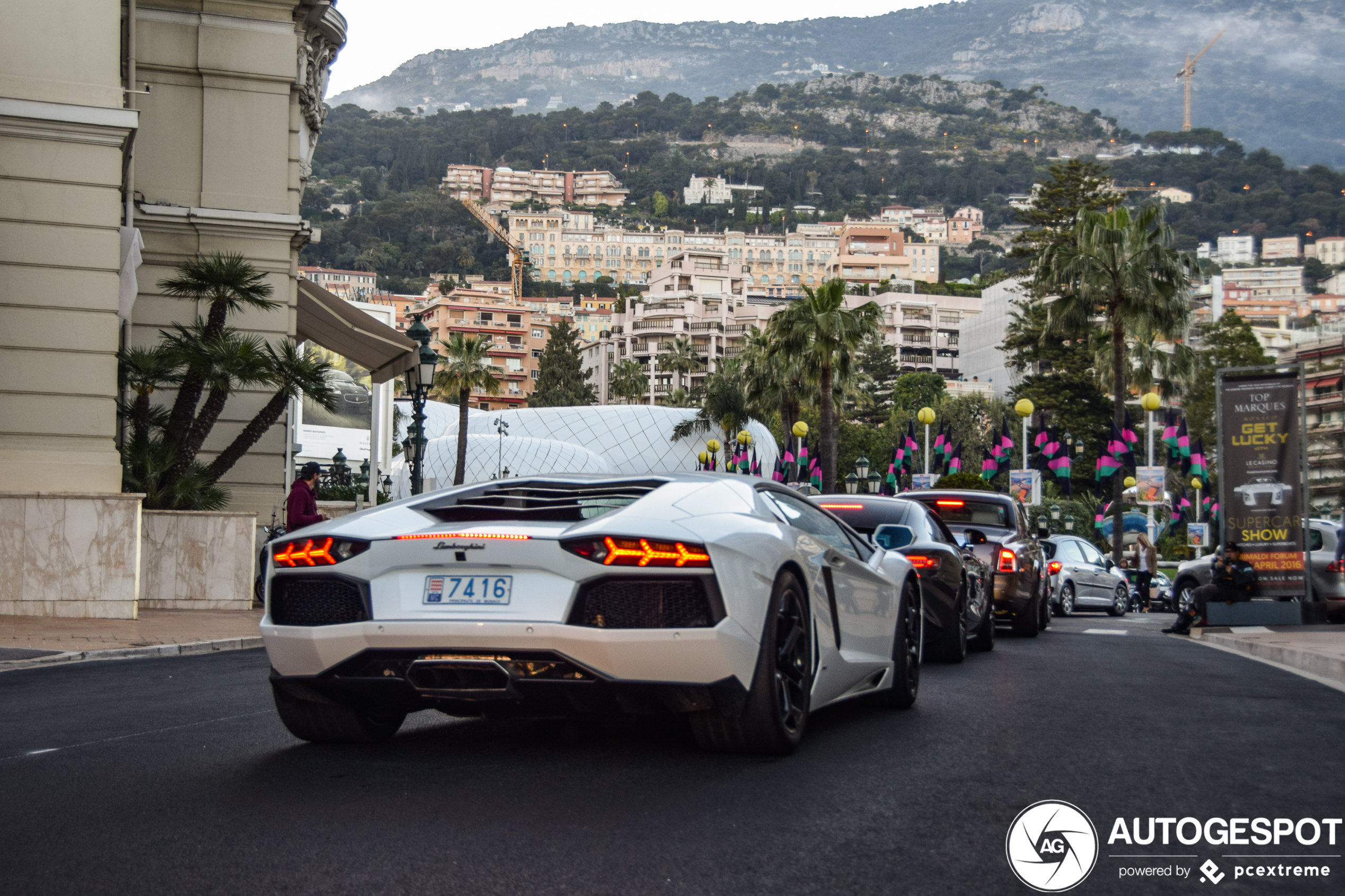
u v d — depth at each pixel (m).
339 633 4.58
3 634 11.20
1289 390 14.44
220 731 5.77
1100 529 43.97
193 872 3.29
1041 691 7.66
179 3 18.81
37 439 13.59
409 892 3.11
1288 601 14.42
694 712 4.84
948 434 45.91
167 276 18.61
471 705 4.73
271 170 19.09
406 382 21.66
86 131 13.74
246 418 19.17
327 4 20.03
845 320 43.31
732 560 4.55
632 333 180.50
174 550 15.64
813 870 3.36
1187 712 6.68
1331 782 4.68
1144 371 42.81
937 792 4.38
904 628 6.61
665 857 3.46
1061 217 78.12
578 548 4.44
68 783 4.48
